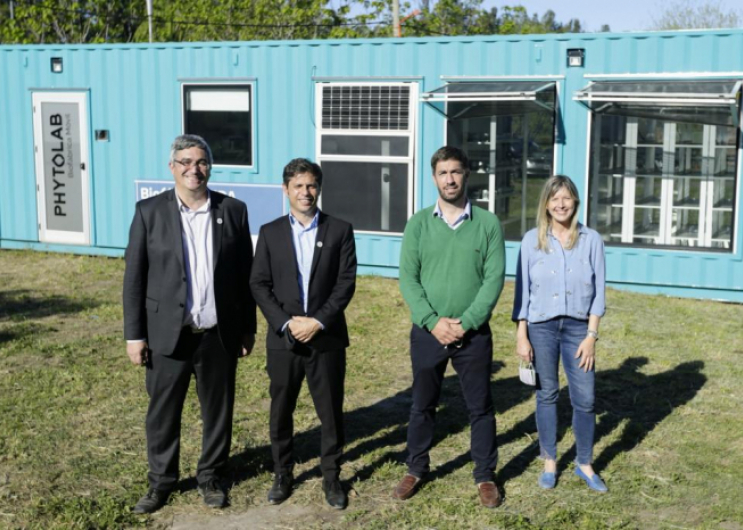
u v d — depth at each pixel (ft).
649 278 33.22
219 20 91.91
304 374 15.71
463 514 15.34
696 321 29.14
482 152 34.83
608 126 33.06
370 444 18.69
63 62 41.39
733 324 28.91
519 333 16.43
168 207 15.21
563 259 15.96
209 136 39.14
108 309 31.24
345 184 36.99
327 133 36.88
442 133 35.17
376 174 36.40
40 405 20.79
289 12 87.56
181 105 39.32
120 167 40.98
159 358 15.35
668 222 32.89
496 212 34.99
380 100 35.91
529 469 17.31
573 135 33.50
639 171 32.94
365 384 22.81
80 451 18.10
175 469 15.85
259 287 15.51
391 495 16.17
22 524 14.93
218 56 38.40
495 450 15.90
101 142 41.22
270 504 15.87
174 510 15.62
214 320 15.47
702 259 32.35
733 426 19.49
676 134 32.22
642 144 32.71
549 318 16.10
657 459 17.74
